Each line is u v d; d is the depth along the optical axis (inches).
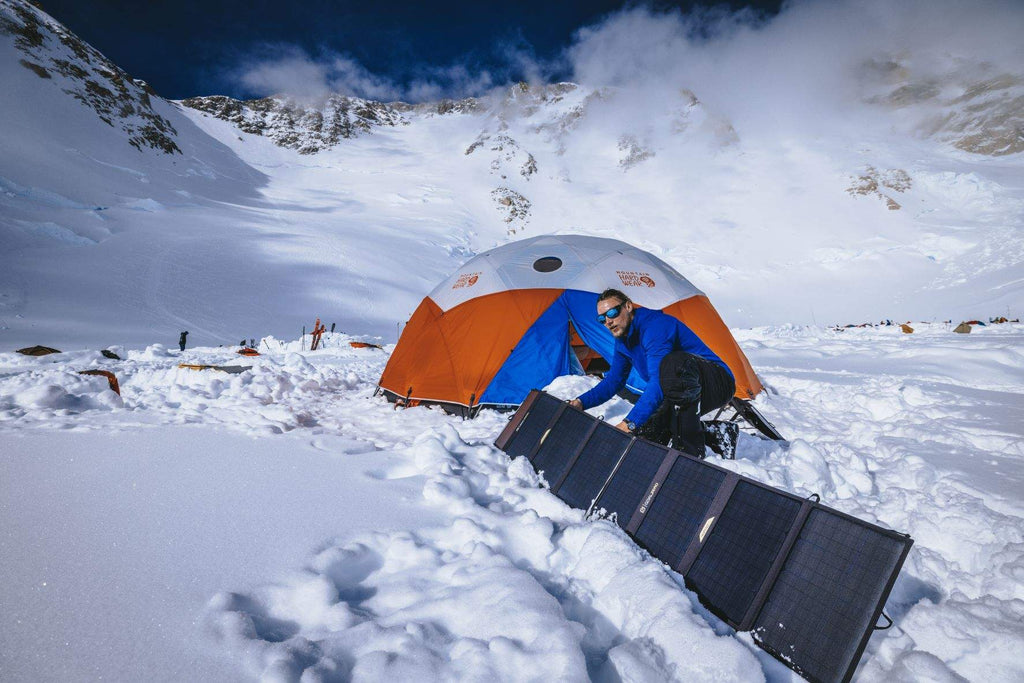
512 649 51.8
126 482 93.2
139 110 4916.3
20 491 86.7
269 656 49.9
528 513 85.3
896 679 54.8
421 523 83.4
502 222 5408.5
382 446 143.6
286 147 7204.7
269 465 108.2
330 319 1875.0
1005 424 188.9
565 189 7106.3
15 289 1433.3
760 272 4242.1
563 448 115.2
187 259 2052.2
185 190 3811.5
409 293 2386.8
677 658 54.7
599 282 237.3
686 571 73.7
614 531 82.2
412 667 49.7
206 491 90.9
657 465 91.4
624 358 134.6
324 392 271.6
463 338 233.6
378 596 64.4
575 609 67.6
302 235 2864.2
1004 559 80.3
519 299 234.5
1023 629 60.2
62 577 62.0
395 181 6186.0
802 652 58.0
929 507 101.2
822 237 4877.0
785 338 852.6
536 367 227.8
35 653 48.8
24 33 4402.1
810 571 63.0
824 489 125.4
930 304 2972.4
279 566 67.7
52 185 2650.1
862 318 3097.9
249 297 1866.4
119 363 518.6
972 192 5374.0
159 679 46.4
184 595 59.9
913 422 199.0
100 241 2034.9
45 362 524.1
